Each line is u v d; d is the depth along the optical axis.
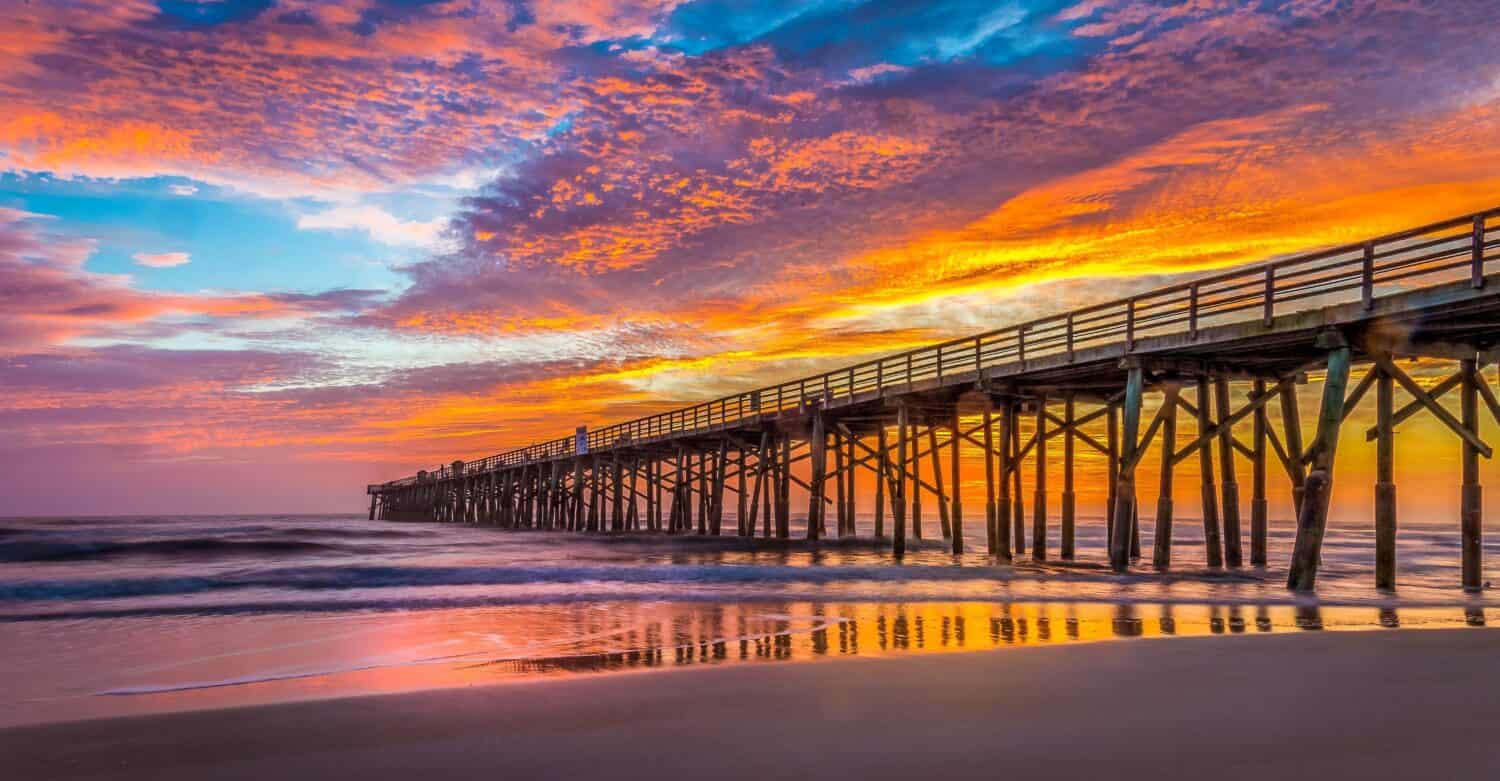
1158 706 5.77
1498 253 11.73
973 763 4.59
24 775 4.84
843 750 4.91
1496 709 5.54
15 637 10.84
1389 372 14.03
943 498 32.38
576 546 31.80
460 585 16.98
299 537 41.47
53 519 99.00
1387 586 14.24
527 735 5.42
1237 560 20.00
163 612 13.12
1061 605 13.02
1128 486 17.88
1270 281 14.83
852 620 11.51
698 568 19.03
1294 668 7.05
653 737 5.31
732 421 32.25
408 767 4.86
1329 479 14.11
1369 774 4.23
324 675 8.28
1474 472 14.46
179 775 4.83
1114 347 17.81
